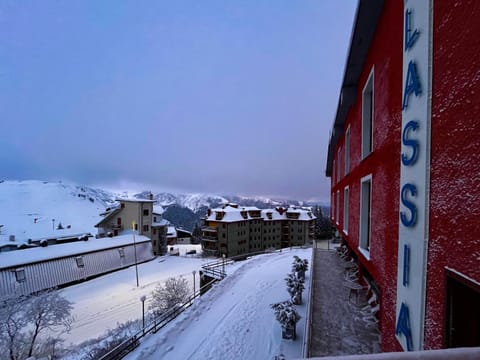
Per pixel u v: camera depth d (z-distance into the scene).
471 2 1.60
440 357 0.86
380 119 3.78
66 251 21.44
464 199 1.64
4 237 33.06
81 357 9.66
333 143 11.25
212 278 17.62
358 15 3.96
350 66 5.31
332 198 13.11
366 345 4.64
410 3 2.50
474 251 1.53
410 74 2.45
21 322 10.71
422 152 2.19
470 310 1.75
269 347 7.97
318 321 5.53
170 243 52.19
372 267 4.19
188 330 9.73
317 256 12.00
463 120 1.66
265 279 15.48
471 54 1.59
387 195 3.30
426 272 2.10
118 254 25.05
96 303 16.22
